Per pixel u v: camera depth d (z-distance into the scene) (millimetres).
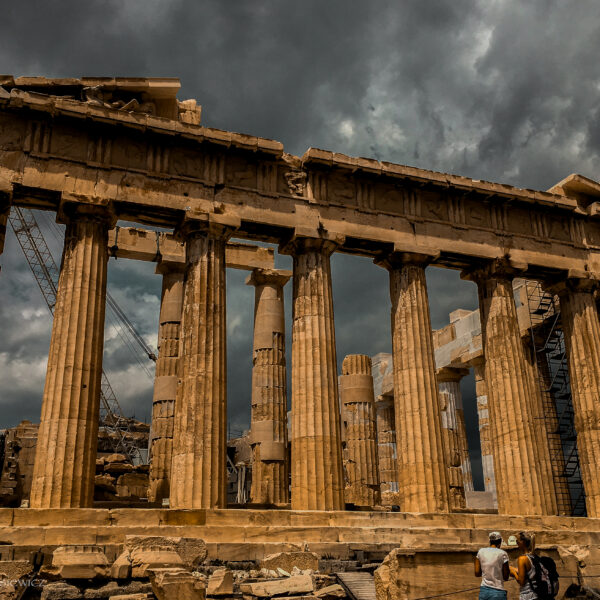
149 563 16203
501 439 28297
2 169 23344
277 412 32656
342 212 27750
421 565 15484
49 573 15625
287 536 21344
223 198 25984
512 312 29797
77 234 23859
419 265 28594
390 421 48375
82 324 22750
